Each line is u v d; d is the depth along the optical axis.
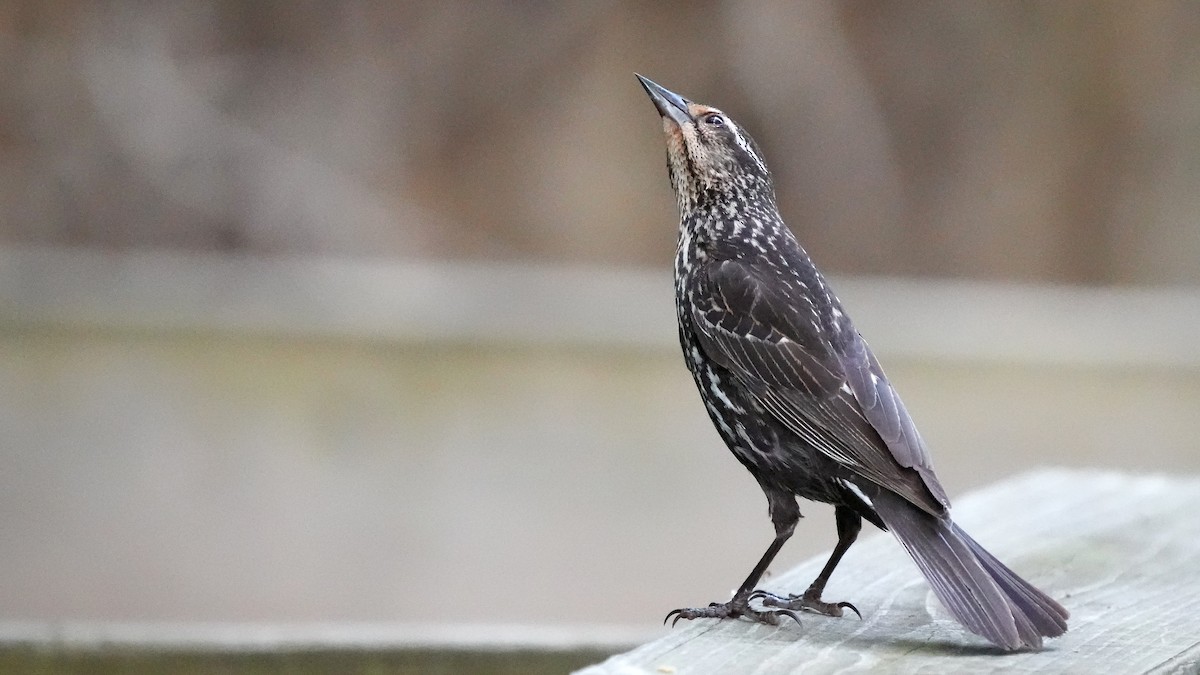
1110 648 6.18
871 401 7.50
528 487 13.44
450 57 22.44
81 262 15.91
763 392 7.74
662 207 22.41
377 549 13.34
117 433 13.44
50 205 21.58
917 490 7.01
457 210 22.23
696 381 8.20
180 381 13.42
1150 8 23.02
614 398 13.59
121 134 21.75
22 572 13.22
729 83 22.88
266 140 22.03
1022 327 14.70
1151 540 7.77
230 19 22.09
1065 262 22.97
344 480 13.39
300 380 13.47
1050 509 8.39
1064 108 23.09
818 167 22.88
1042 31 23.06
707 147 8.49
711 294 8.09
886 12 23.00
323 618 13.19
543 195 22.39
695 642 6.34
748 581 7.48
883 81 23.00
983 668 5.96
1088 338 14.48
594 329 13.63
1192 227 22.88
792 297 7.95
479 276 16.14
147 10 21.95
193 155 21.84
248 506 13.39
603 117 22.55
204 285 14.42
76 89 21.70
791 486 7.68
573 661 7.74
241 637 7.62
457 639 7.71
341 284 14.91
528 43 22.53
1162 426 14.39
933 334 14.45
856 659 6.11
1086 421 14.27
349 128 22.23
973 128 23.00
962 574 6.52
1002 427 14.34
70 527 13.34
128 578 13.30
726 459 13.56
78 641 7.61
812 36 22.86
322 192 22.02
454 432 13.45
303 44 22.25
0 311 13.37
